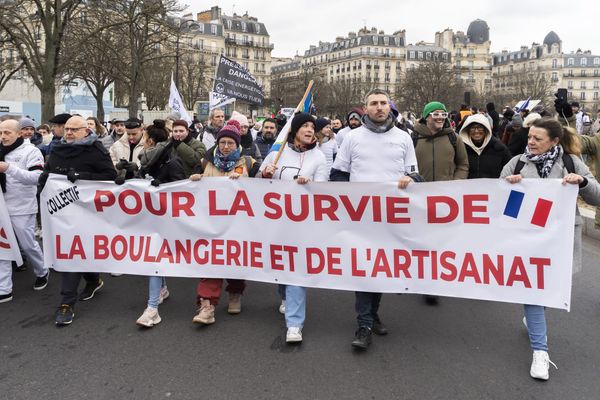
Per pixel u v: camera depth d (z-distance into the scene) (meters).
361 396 3.17
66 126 4.61
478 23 122.88
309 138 4.20
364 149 4.01
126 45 22.67
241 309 4.75
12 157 4.99
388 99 4.00
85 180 4.51
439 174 4.98
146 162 4.69
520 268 3.69
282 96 77.94
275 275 4.23
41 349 3.87
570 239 3.56
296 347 3.89
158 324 4.36
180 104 11.14
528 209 3.66
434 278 3.91
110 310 4.72
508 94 77.50
